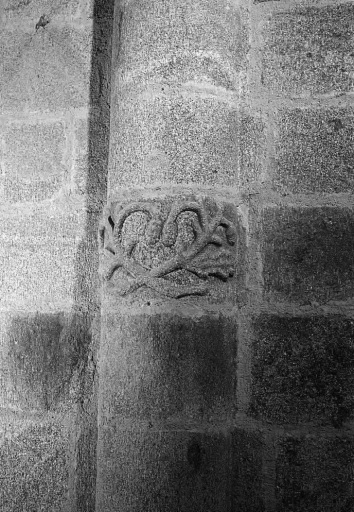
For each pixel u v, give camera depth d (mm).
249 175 1865
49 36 2049
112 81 1855
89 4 2039
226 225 1710
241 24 1887
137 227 1683
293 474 1777
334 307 1800
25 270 1984
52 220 1986
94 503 1880
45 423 1932
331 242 1813
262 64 1885
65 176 1995
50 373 1939
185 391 1655
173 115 1693
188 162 1683
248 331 1831
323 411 1781
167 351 1660
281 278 1829
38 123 2025
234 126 1773
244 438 1807
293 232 1831
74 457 1906
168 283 1660
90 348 1931
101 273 1796
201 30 1713
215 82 1726
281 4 1891
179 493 1634
